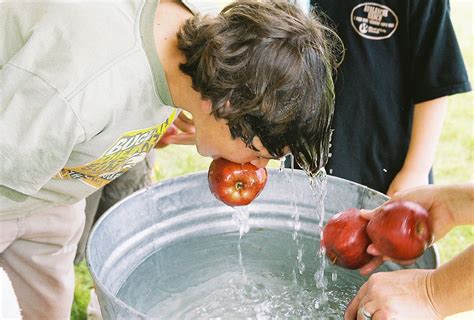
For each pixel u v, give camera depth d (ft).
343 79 7.28
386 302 3.98
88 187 5.61
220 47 4.27
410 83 7.25
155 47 4.49
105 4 4.50
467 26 16.31
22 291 6.71
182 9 4.89
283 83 4.18
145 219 5.18
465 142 12.07
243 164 5.04
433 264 4.38
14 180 4.34
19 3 4.65
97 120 4.27
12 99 4.18
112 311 3.95
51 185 5.48
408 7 6.91
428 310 3.96
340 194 5.27
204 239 5.55
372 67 7.19
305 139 4.41
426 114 7.11
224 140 4.61
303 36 4.31
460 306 3.92
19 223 6.08
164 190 5.22
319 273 5.11
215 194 5.17
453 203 4.69
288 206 5.57
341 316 4.68
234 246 5.46
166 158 11.39
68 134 4.17
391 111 7.30
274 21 4.29
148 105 4.64
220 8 5.22
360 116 7.34
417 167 7.13
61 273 6.70
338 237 4.83
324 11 7.16
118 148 4.91
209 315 4.67
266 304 4.80
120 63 4.33
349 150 7.44
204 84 4.35
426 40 6.97
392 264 5.02
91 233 4.45
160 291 4.91
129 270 5.10
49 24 4.40
